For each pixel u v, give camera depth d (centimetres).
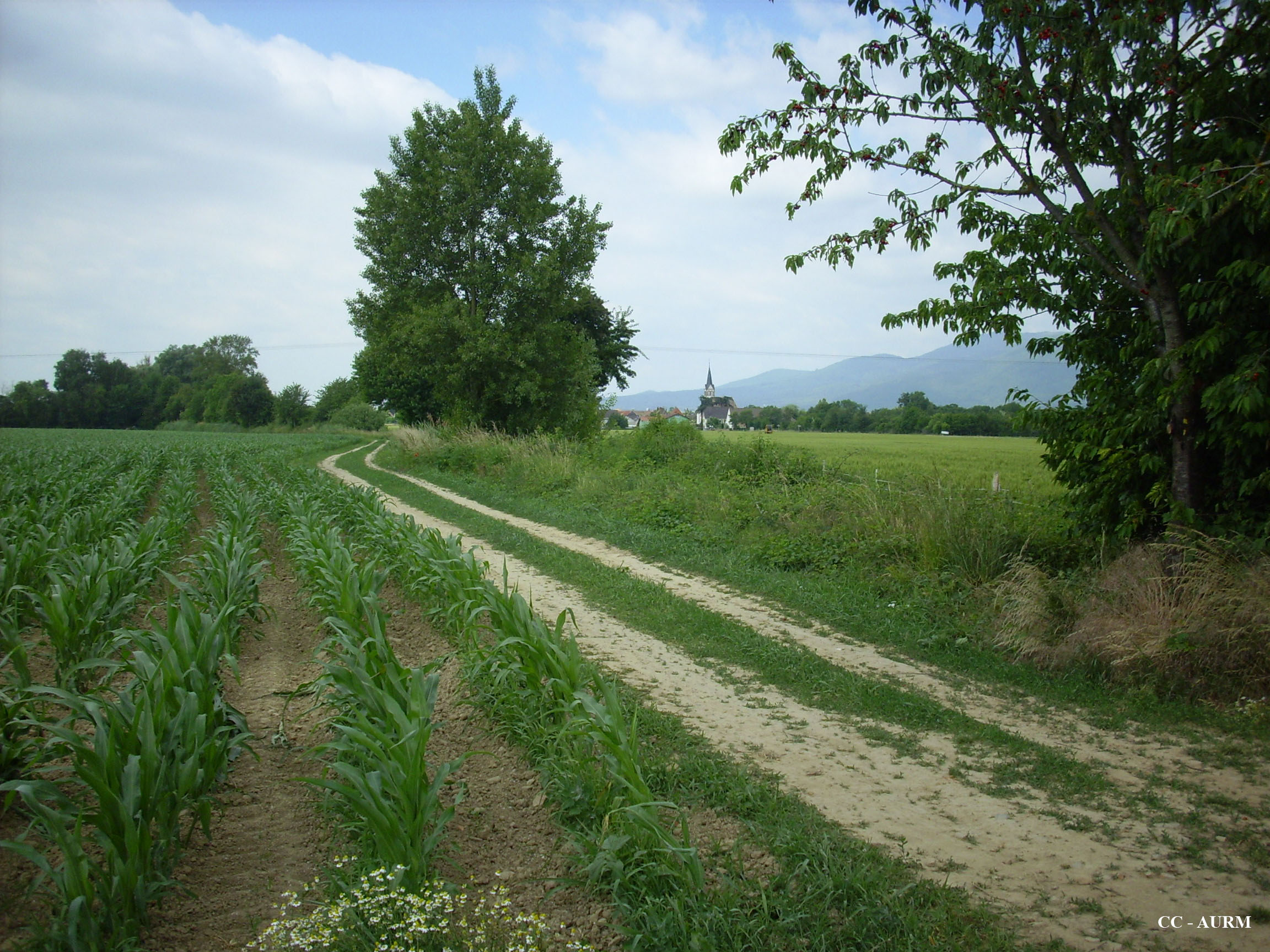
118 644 557
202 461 3112
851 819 452
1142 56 745
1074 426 927
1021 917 360
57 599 597
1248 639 641
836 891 371
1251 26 721
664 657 774
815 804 471
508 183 3412
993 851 419
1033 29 788
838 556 1166
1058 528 1031
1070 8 761
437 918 332
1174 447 800
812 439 5659
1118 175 833
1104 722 612
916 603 933
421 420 5022
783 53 898
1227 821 455
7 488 1460
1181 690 656
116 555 798
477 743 556
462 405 3469
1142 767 532
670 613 921
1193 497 791
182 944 332
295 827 435
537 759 511
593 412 3903
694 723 602
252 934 339
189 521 1427
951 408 8419
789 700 662
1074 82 798
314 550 923
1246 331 757
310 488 1861
